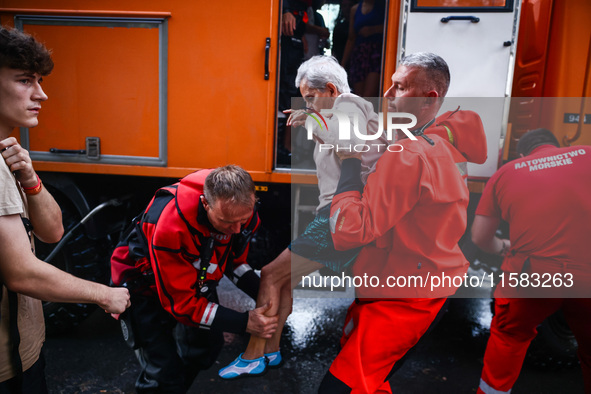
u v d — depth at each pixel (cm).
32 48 121
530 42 259
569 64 248
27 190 132
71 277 128
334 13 281
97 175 282
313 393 246
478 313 344
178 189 162
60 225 148
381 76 262
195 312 167
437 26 244
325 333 307
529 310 189
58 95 262
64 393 237
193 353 193
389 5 252
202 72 256
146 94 259
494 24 241
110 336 295
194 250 161
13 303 122
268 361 196
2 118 125
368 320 161
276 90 257
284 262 183
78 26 254
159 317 179
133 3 252
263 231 280
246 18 250
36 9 254
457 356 286
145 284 176
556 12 247
